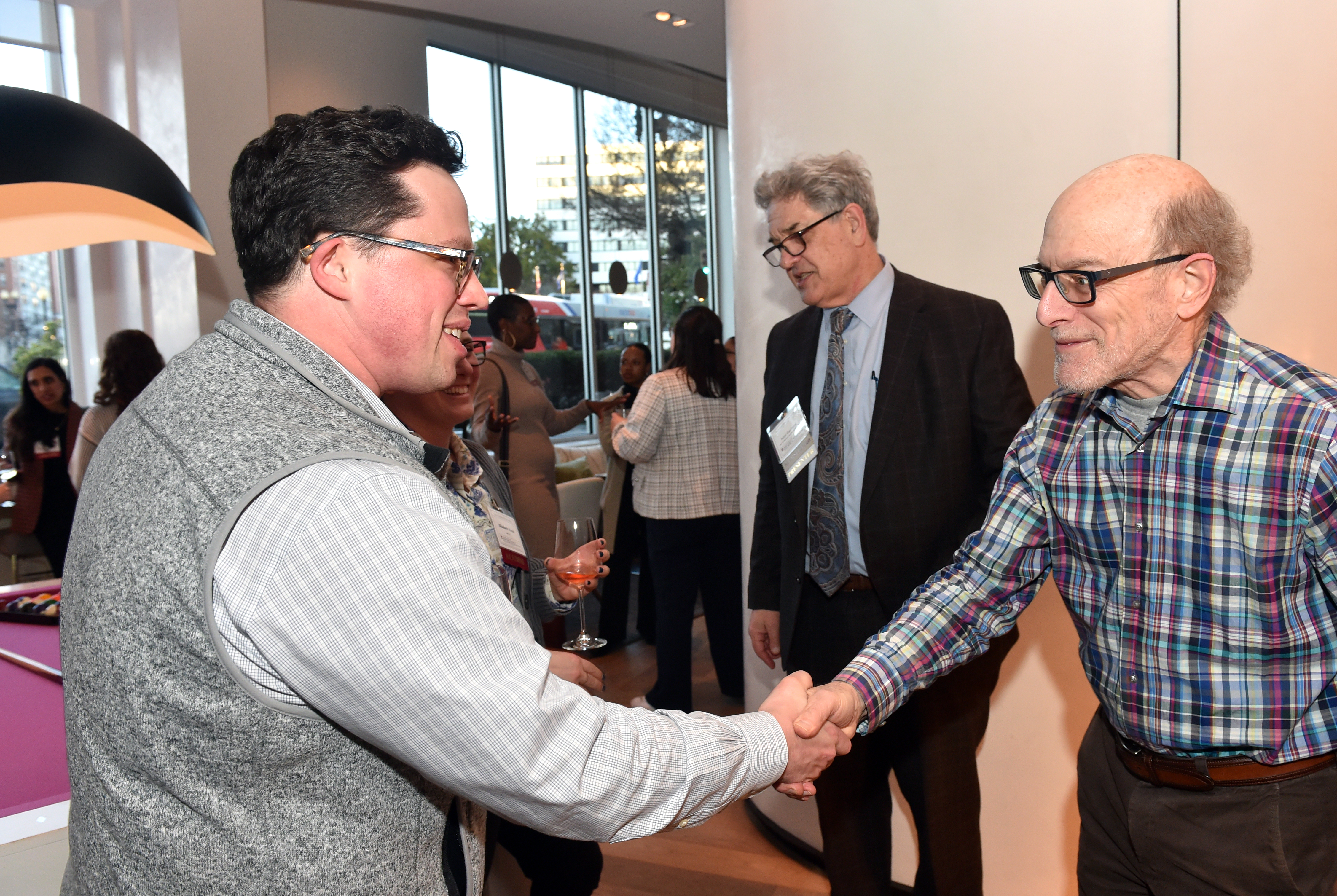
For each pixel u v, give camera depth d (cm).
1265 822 108
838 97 216
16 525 394
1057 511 123
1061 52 187
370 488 75
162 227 179
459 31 698
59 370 405
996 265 199
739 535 356
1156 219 103
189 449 77
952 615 138
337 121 86
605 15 646
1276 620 104
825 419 186
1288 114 168
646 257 933
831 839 188
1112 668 119
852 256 180
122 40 530
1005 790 211
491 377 379
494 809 80
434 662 73
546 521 385
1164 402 108
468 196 770
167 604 74
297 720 76
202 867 75
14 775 134
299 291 87
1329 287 170
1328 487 97
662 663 353
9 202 157
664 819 87
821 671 189
